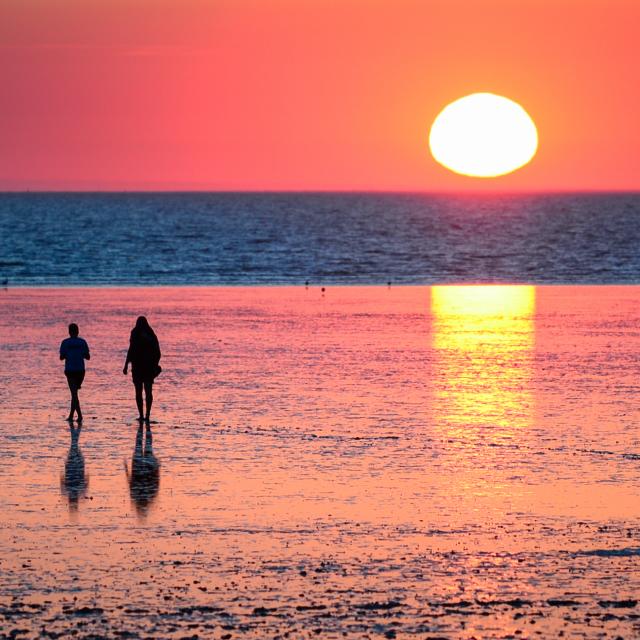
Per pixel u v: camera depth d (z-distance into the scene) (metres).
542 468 55.31
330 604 35.72
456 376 87.12
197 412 71.44
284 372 89.38
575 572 39.06
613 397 77.38
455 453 58.88
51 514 46.41
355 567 39.53
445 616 34.75
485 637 33.06
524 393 79.12
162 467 55.47
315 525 44.88
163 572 38.84
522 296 167.00
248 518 45.91
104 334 115.62
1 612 34.78
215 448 60.16
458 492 50.34
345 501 48.72
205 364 93.88
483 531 44.09
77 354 68.88
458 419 68.81
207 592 36.78
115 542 42.41
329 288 184.75
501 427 66.19
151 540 42.69
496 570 39.25
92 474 53.88
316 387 81.75
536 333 117.19
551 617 34.69
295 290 180.25
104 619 34.25
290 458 57.53
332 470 54.78
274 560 40.28
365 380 85.19
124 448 60.19
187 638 32.78
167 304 152.12
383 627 33.78
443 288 185.25
